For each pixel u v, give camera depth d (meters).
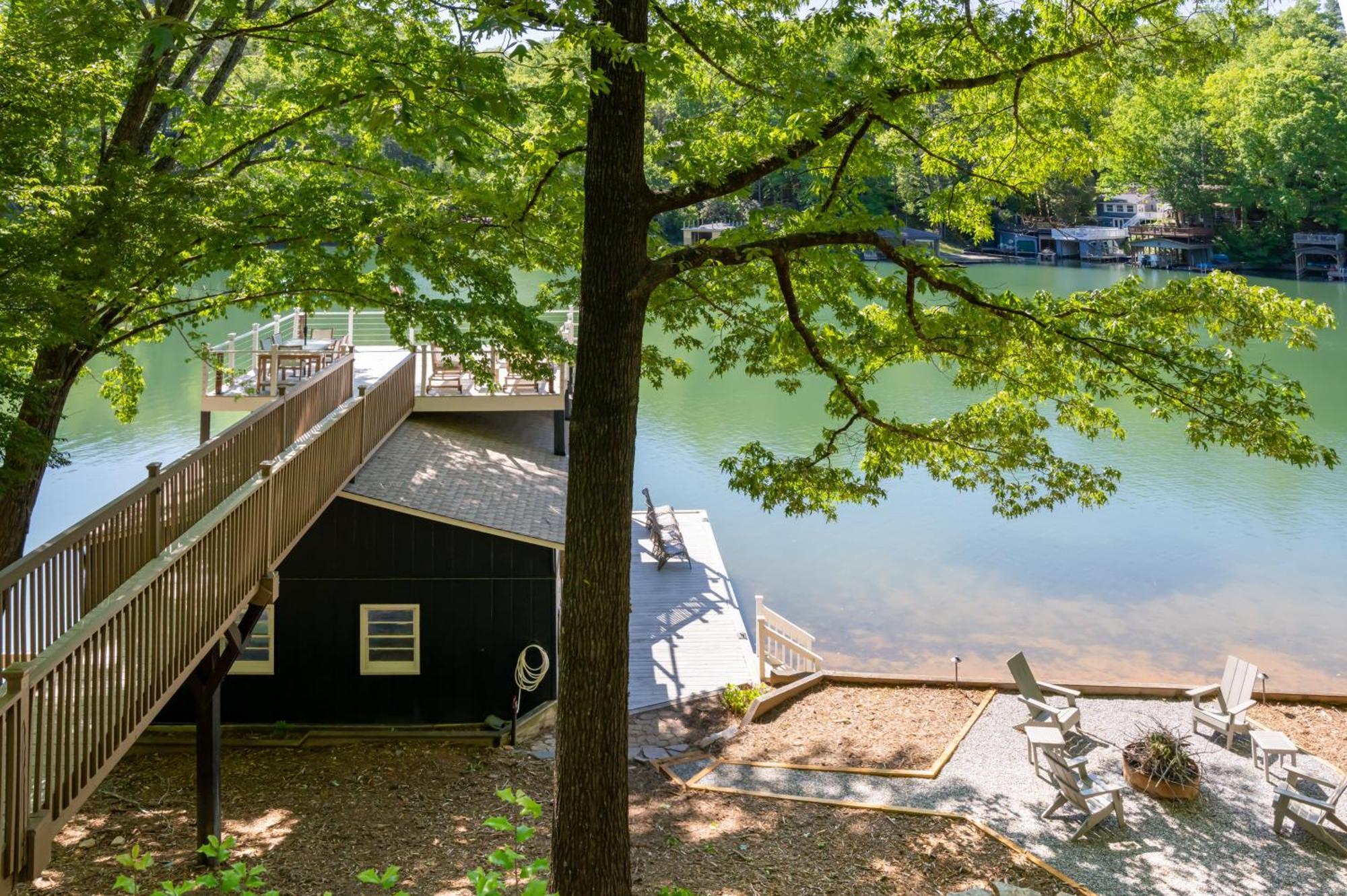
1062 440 33.50
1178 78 10.60
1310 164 66.69
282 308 13.95
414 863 9.88
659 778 11.90
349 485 13.66
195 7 12.32
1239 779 11.57
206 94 13.42
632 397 8.70
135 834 10.30
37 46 8.91
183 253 11.62
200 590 8.63
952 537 24.34
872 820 10.68
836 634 18.89
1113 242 80.44
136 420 31.41
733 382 42.06
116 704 7.24
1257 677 12.18
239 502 9.32
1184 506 26.58
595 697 8.57
